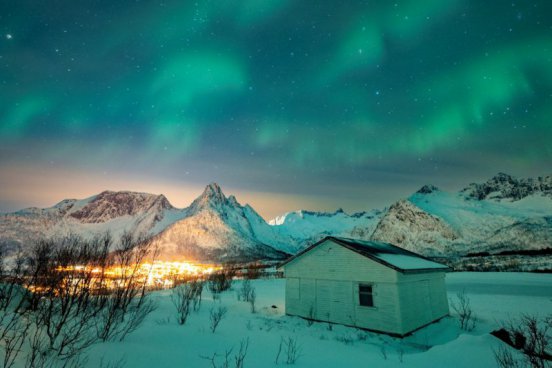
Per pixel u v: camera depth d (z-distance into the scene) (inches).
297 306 626.5
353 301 559.2
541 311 714.8
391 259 567.8
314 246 625.0
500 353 300.7
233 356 306.7
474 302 868.6
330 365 309.0
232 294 935.7
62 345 223.0
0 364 185.2
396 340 484.7
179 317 474.9
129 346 279.9
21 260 294.0
